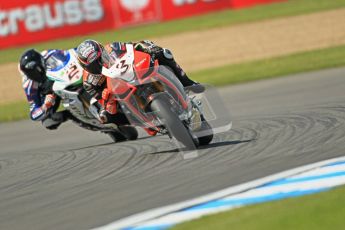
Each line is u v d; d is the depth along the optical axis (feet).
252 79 179.32
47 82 105.50
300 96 135.54
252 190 62.85
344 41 226.38
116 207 63.93
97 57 86.33
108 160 92.53
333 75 159.53
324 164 68.95
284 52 223.30
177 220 56.44
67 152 108.17
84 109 103.19
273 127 100.17
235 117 121.19
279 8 349.00
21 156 112.57
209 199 61.72
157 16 356.59
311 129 92.48
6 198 76.48
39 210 67.41
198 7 365.40
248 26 296.51
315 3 352.28
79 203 67.87
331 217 49.96
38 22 337.31
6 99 221.46
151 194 67.15
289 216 51.44
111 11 348.38
